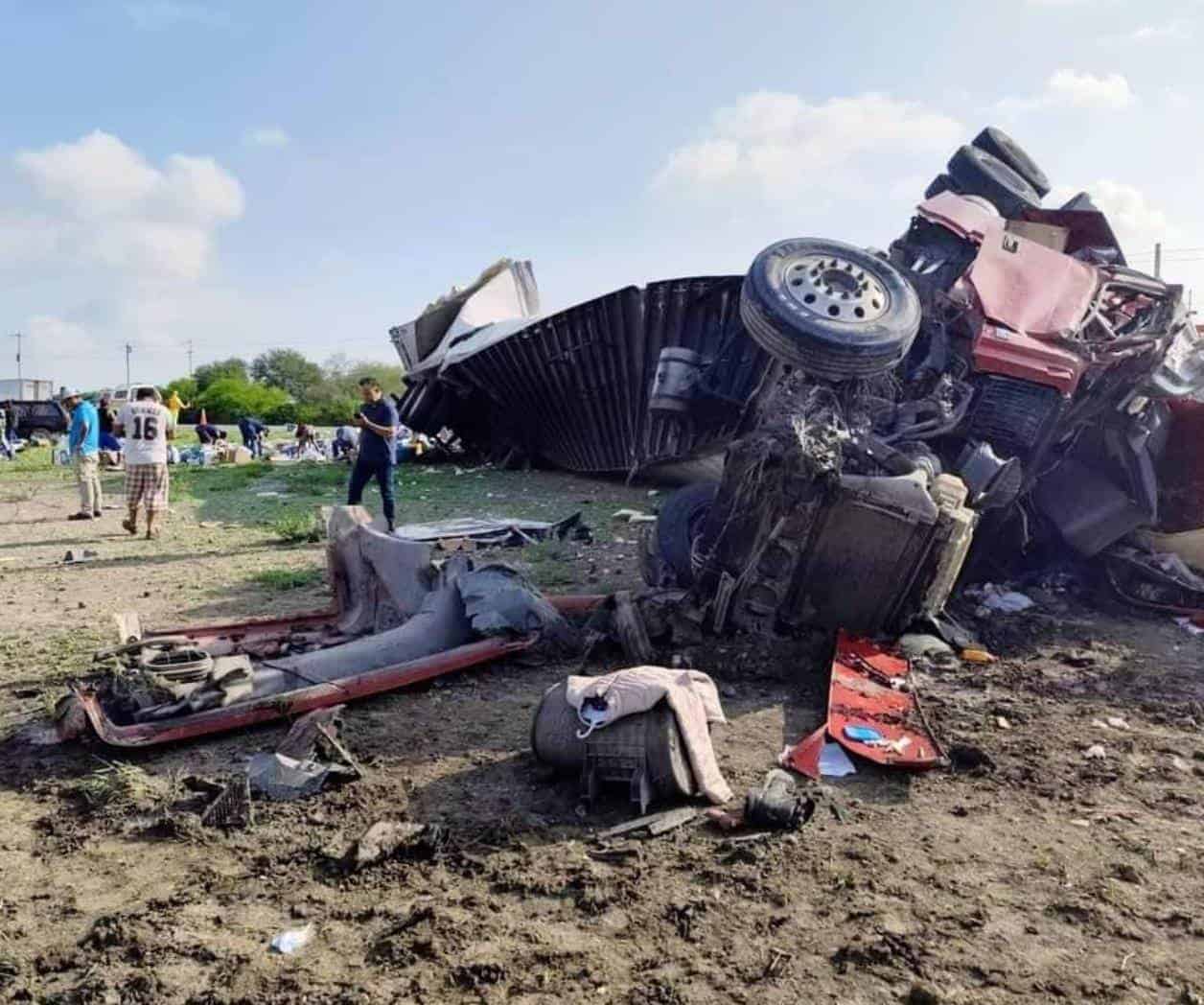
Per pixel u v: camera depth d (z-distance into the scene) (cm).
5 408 3591
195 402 6788
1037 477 793
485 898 326
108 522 1293
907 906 322
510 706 509
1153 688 563
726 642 575
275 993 276
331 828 377
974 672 573
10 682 559
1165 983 283
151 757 442
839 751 445
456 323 2098
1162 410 813
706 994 275
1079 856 359
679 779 390
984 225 783
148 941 301
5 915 318
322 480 1852
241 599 791
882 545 566
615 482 1650
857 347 584
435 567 608
